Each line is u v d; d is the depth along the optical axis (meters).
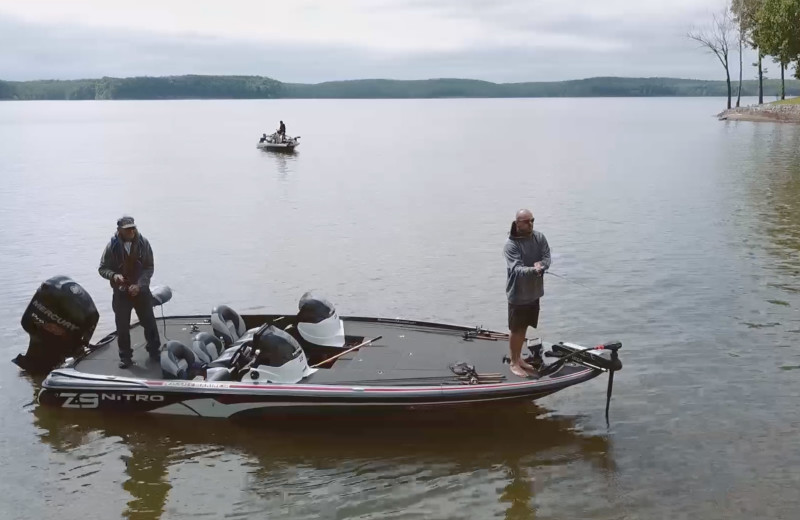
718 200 28.14
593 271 17.17
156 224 24.28
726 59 106.50
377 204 28.92
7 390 10.84
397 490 8.23
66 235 22.41
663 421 9.70
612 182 35.41
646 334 12.88
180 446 9.20
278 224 24.19
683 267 17.41
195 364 10.07
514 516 7.71
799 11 82.06
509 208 27.55
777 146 54.75
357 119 150.00
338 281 16.78
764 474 8.39
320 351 10.74
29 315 11.17
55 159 51.94
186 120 143.62
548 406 10.21
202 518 7.75
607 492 8.11
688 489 8.13
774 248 19.22
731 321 13.45
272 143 59.50
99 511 7.86
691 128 89.25
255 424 9.71
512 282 9.52
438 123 126.94
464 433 9.48
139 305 10.41
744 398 10.30
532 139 75.88
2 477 8.51
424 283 16.55
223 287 16.39
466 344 10.84
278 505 7.96
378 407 9.26
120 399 9.84
